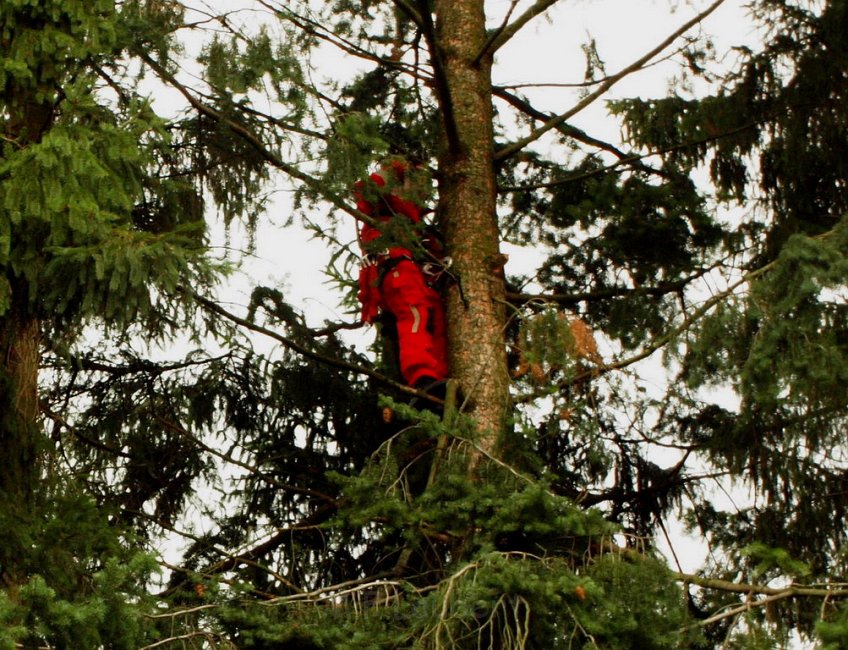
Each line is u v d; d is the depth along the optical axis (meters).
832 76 10.66
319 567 10.09
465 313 9.53
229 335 9.95
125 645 6.55
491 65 10.88
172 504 10.58
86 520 7.95
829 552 9.70
